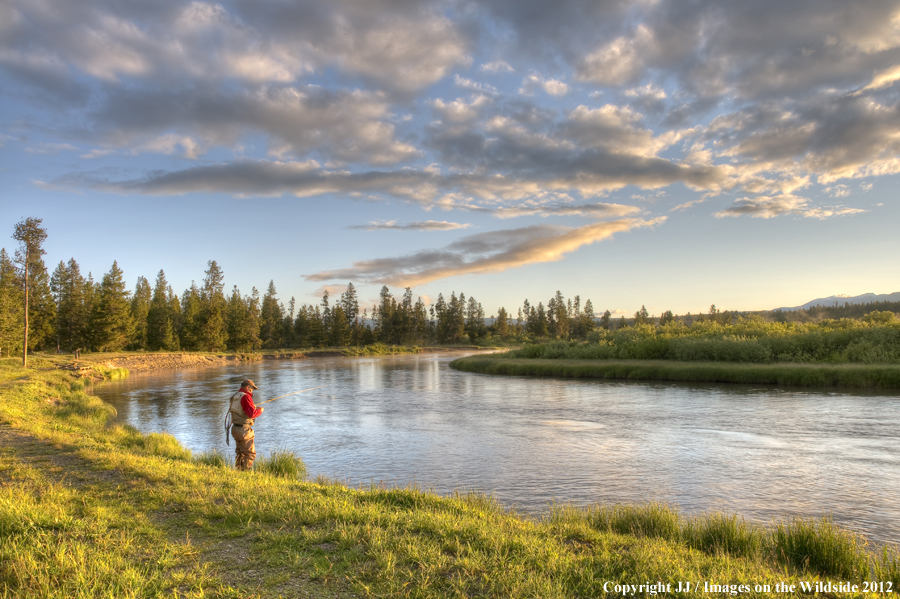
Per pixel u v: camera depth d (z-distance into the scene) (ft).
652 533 25.46
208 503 23.41
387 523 20.98
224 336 330.95
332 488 29.09
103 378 155.74
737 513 34.19
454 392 116.16
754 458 49.98
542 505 35.81
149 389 126.93
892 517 33.19
